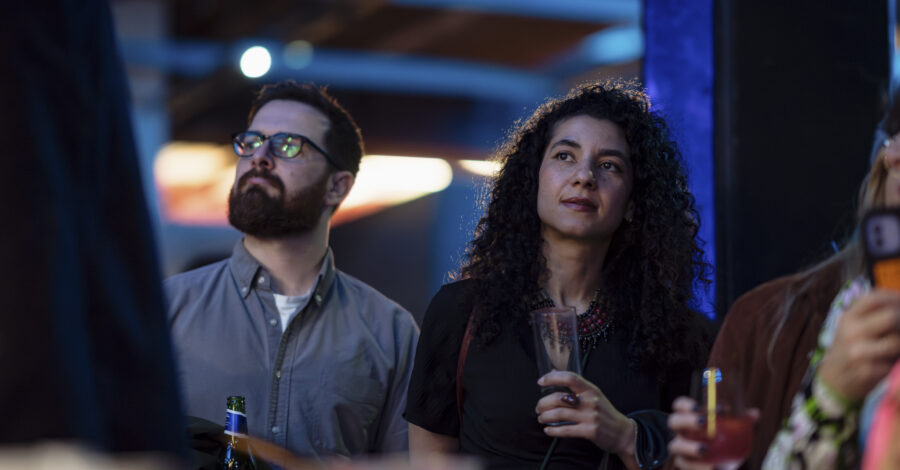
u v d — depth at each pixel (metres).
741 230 3.25
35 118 0.83
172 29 9.59
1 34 0.83
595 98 2.86
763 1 3.30
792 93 3.31
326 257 3.28
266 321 3.12
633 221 2.79
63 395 0.79
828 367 1.37
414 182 10.14
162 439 0.93
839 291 1.79
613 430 2.33
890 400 1.09
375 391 3.14
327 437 3.04
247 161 3.16
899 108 1.75
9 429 0.77
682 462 1.62
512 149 2.94
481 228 2.95
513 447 2.50
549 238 2.75
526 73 9.49
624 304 2.69
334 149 3.27
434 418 2.69
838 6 3.36
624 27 8.75
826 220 3.30
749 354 1.88
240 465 2.33
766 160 3.28
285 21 8.95
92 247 0.90
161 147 9.67
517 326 2.64
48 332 0.79
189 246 10.20
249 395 3.03
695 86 3.45
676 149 2.93
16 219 0.80
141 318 0.95
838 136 3.34
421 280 10.03
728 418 1.58
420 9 8.41
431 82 9.17
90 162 0.91
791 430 1.43
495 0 8.19
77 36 0.91
